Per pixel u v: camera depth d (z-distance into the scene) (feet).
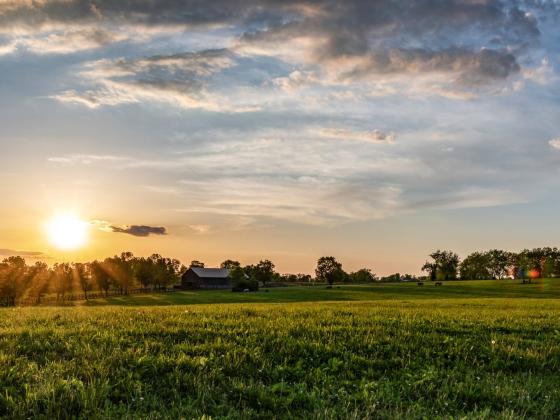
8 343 36.50
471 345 42.80
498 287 484.33
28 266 433.48
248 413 24.36
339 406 25.81
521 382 33.22
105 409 23.81
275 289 511.81
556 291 417.69
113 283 496.64
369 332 46.52
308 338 42.11
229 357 33.86
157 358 32.30
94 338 39.19
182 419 22.56
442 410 26.37
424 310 80.02
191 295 438.40
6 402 23.67
